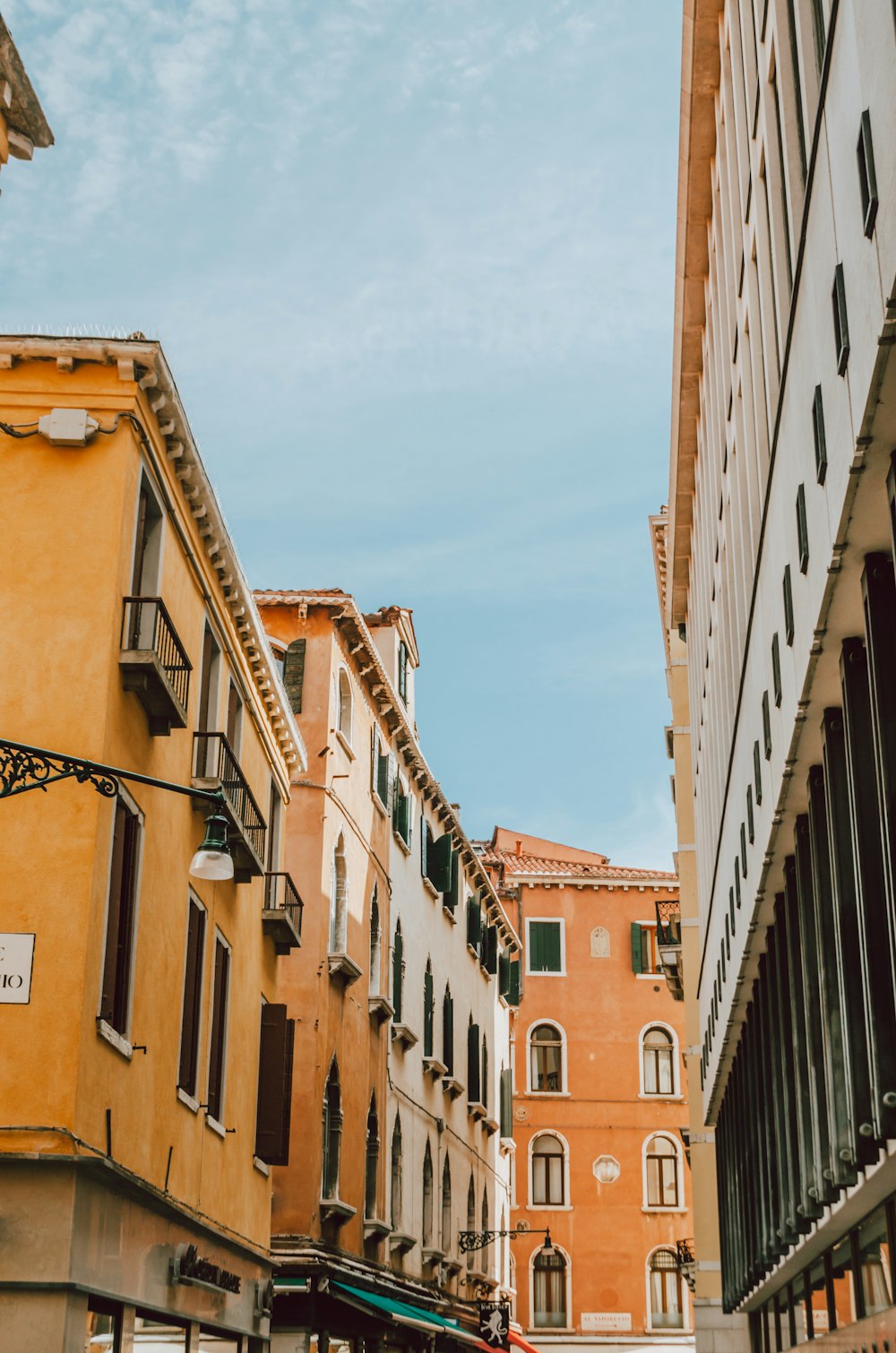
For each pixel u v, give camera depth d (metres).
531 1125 51.94
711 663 24.81
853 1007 12.38
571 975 53.72
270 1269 21.91
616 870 55.72
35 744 14.03
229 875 10.83
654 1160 51.78
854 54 9.41
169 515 16.47
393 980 32.47
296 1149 24.86
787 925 16.45
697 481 26.84
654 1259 50.50
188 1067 17.55
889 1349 14.08
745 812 18.20
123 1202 14.26
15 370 15.12
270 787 23.09
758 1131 20.44
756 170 16.02
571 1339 49.47
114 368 15.10
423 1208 34.78
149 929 15.58
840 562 10.98
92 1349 13.51
